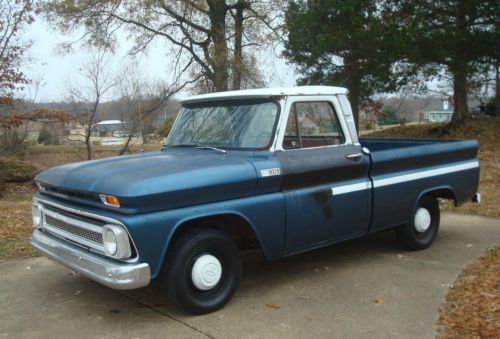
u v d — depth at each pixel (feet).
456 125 62.28
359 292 16.06
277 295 15.84
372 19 51.16
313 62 56.49
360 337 12.91
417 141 23.26
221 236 14.43
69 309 14.98
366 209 17.87
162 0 67.62
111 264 12.88
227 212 14.19
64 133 67.72
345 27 52.49
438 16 55.31
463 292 15.51
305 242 16.30
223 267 14.74
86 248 14.06
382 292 16.02
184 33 73.05
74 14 68.23
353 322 13.80
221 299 14.58
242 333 13.19
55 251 14.80
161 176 13.33
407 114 133.80
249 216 14.70
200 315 14.25
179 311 14.60
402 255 20.07
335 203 16.85
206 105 18.06
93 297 15.90
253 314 14.37
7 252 21.11
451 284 16.60
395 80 54.44
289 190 15.80
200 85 75.66
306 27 55.31
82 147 68.90
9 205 32.86
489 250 20.11
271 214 15.19
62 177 14.87
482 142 55.16
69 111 58.18
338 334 13.09
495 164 44.47
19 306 15.30
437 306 14.78
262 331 13.29
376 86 54.80
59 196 14.96
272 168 15.17
